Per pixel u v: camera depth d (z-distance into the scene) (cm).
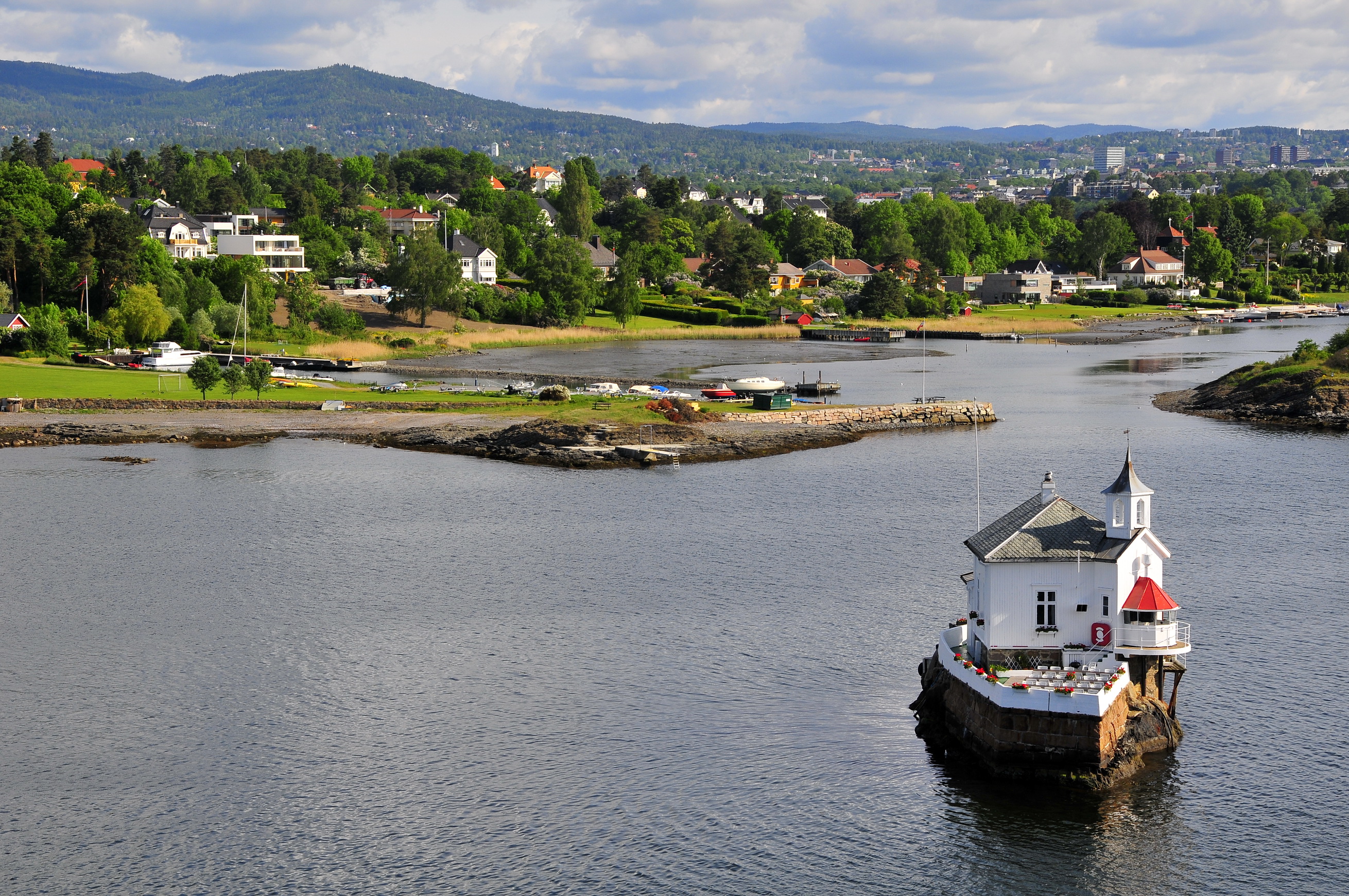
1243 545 10469
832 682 7444
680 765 6431
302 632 8438
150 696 7350
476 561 10231
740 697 7238
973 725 6184
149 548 10631
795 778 6266
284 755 6594
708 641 8169
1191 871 5472
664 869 5547
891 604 8894
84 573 9881
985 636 6247
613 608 8906
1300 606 8800
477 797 6153
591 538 10994
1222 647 7969
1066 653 6153
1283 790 6081
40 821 5959
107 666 7812
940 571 9762
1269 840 5681
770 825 5862
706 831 5828
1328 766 6312
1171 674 7475
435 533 11206
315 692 7406
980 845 5666
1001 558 6109
